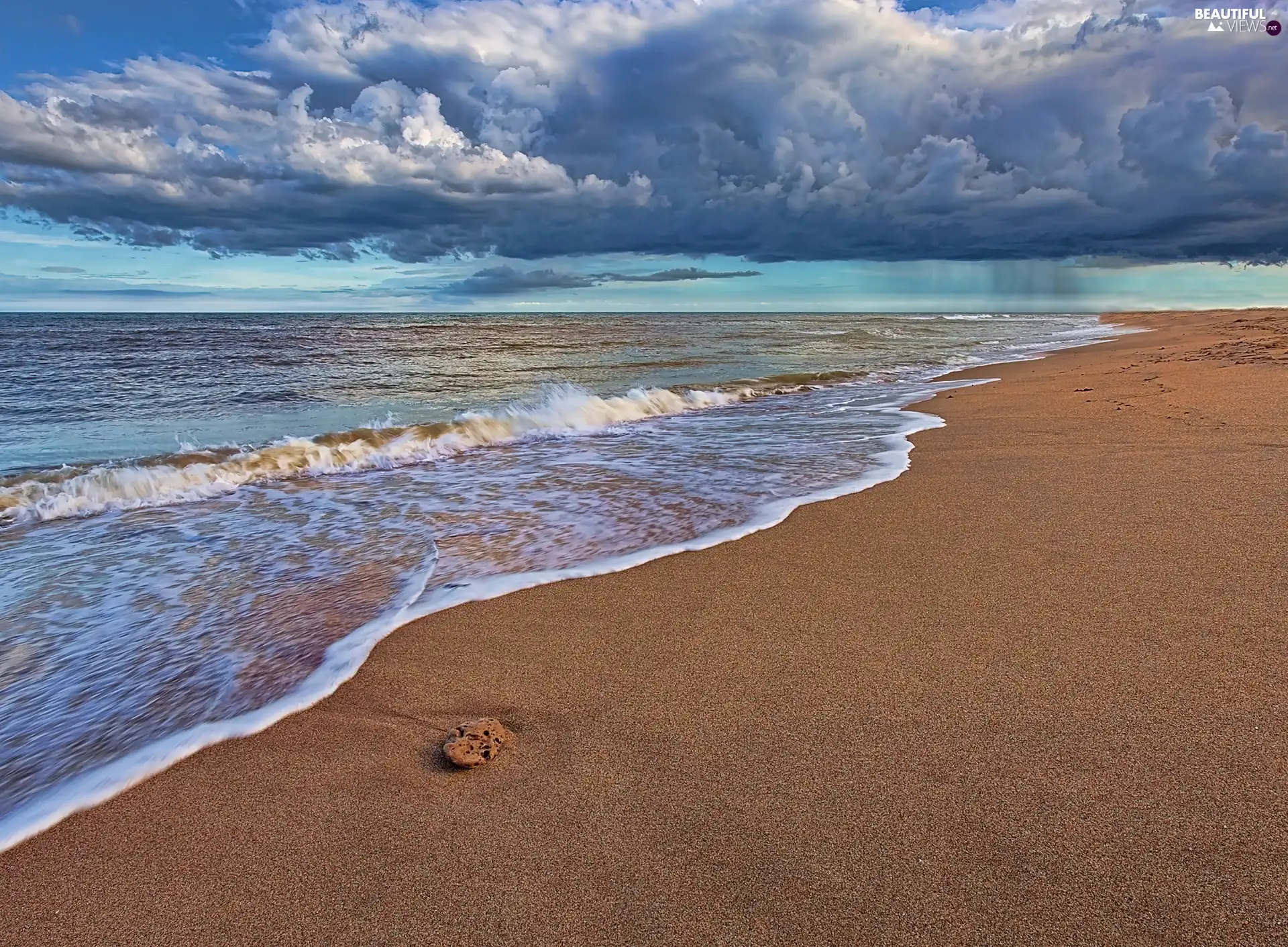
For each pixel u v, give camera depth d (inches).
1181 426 280.4
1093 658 105.2
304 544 177.3
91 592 146.2
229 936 63.4
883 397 463.5
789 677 105.3
